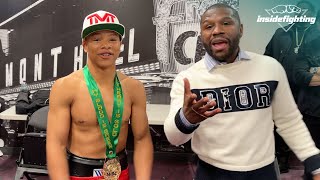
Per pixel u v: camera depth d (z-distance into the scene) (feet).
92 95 4.42
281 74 4.40
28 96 10.95
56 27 11.65
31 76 12.05
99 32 4.19
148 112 10.33
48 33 11.71
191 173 11.19
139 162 4.83
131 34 11.44
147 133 4.96
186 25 11.19
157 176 10.94
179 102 4.33
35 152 9.27
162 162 11.98
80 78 4.48
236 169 4.20
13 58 12.00
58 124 4.39
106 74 4.49
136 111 4.80
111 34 4.26
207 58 4.36
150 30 11.36
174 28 11.25
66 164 4.46
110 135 4.52
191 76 4.37
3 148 12.34
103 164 4.51
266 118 4.31
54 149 4.38
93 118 4.43
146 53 11.50
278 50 10.99
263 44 11.09
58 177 4.30
